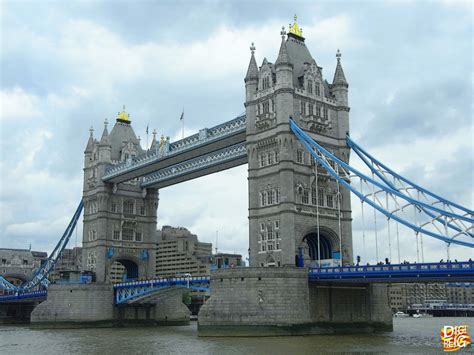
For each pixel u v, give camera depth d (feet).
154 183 413.59
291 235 268.00
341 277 244.22
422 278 220.02
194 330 336.29
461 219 224.33
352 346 207.41
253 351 194.80
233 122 311.88
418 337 252.62
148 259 421.59
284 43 287.89
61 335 304.50
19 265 613.52
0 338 286.25
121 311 386.32
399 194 244.63
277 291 246.06
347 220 295.07
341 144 300.40
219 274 255.09
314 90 297.53
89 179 424.05
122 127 439.22
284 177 273.13
